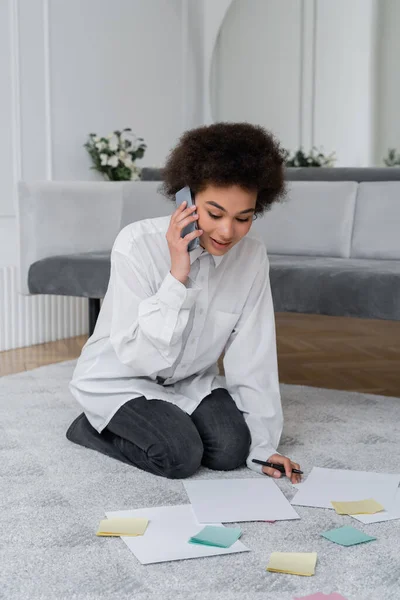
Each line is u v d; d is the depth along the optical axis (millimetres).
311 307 2547
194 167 1690
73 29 4707
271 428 2025
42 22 4457
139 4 5258
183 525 1604
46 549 1508
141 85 5332
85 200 3344
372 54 6984
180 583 1368
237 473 1946
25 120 4371
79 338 4379
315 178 3520
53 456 2090
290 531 1592
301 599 1285
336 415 2533
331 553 1493
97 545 1522
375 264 2742
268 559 1464
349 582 1379
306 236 3307
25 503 1751
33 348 4062
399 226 3115
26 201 3162
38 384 3010
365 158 7062
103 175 4949
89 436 2158
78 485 1862
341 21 6793
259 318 2043
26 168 4391
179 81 5719
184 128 5785
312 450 2145
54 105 4594
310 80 6656
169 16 5559
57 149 4633
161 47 5504
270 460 1921
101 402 2035
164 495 1791
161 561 1444
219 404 2021
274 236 3367
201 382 2098
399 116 7258
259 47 6316
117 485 1858
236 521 1628
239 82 6230
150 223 1955
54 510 1707
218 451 1937
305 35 6586
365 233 3184
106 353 2049
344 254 3234
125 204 3504
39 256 3191
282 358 3652
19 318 4066
